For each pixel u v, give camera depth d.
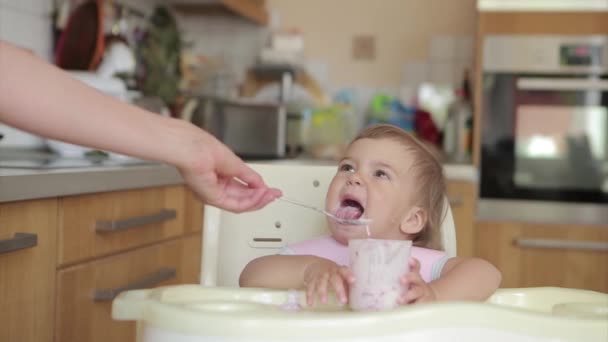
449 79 3.78
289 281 1.03
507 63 3.10
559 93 3.08
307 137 3.73
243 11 3.43
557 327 0.68
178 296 0.81
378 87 3.85
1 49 0.62
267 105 3.40
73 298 1.50
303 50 3.86
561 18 3.07
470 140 3.30
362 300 0.83
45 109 0.64
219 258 1.45
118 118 0.69
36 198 1.34
